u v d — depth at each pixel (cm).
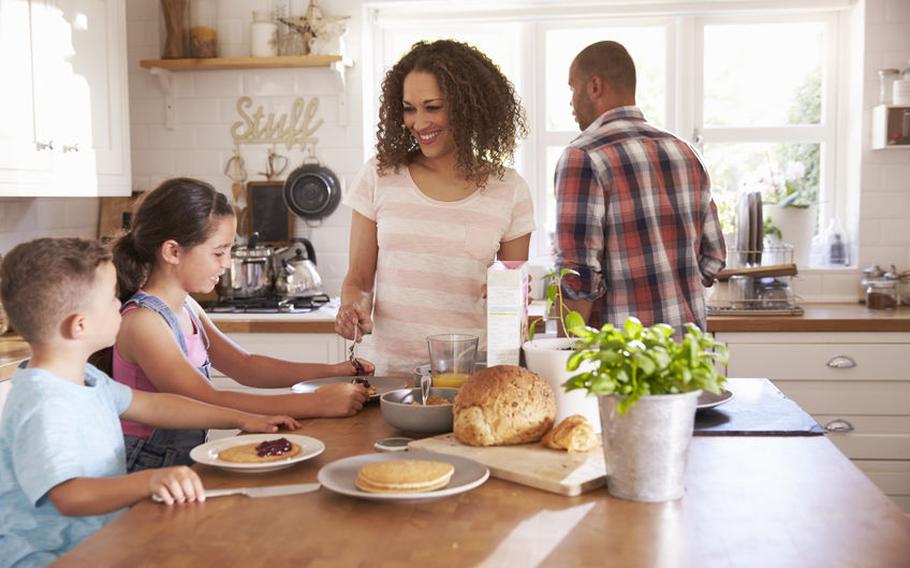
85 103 333
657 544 112
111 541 114
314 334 351
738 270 362
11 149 290
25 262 156
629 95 264
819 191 416
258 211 410
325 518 121
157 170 414
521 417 147
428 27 420
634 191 247
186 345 196
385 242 226
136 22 409
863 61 392
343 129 406
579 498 127
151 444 188
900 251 396
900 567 105
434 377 179
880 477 353
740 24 410
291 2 404
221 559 108
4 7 285
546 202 425
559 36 419
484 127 217
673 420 124
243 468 139
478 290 223
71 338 158
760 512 122
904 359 347
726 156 419
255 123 409
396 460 133
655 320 252
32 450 144
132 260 196
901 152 392
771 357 350
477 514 122
